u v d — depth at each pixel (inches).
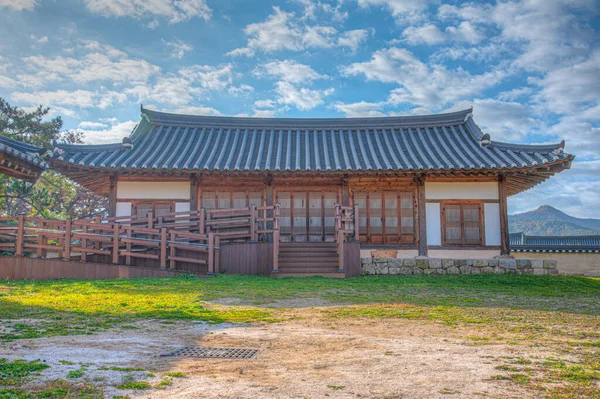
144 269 634.8
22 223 622.8
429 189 821.2
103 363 220.7
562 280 666.2
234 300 435.2
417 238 818.2
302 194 842.2
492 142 848.3
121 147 830.5
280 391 188.2
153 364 223.0
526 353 252.1
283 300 443.2
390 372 215.2
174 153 831.7
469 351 255.0
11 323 311.9
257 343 271.3
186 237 674.8
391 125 968.3
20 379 191.5
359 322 339.9
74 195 1539.1
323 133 948.6
